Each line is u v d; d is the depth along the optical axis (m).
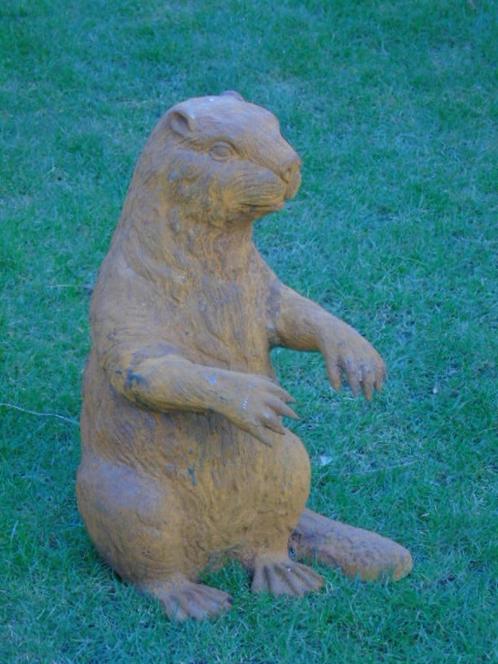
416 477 2.54
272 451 2.19
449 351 2.85
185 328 2.11
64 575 2.31
